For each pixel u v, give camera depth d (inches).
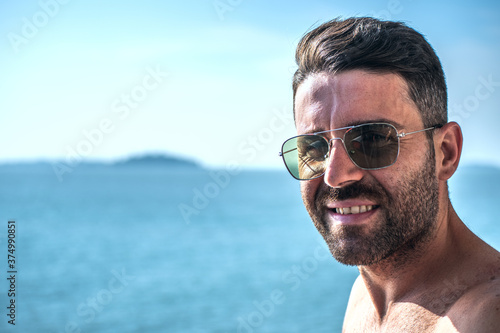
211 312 890.1
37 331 797.9
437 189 57.7
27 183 6973.4
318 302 876.0
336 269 1153.4
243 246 1648.6
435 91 58.2
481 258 54.2
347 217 57.1
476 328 46.7
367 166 55.3
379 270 60.9
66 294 1060.5
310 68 60.6
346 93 56.7
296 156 61.8
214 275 1221.1
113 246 1740.9
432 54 59.1
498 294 47.4
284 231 1998.0
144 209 3154.5
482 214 1622.8
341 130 56.7
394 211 55.1
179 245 1724.9
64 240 1872.5
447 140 59.4
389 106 55.4
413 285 58.4
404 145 55.2
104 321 857.5
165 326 818.8
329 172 56.7
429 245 57.0
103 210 3075.8
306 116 60.7
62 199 3993.6
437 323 52.7
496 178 4928.6
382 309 63.0
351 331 72.7
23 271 1301.7
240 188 5802.2
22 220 2506.2
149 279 1203.9
